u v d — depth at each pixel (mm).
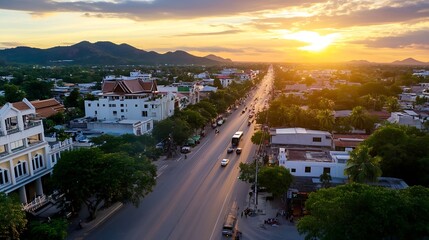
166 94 110062
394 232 32781
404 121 94062
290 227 48500
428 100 133250
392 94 160375
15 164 50750
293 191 52688
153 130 86188
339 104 129875
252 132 109438
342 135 82500
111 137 68750
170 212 53344
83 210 53594
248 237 45875
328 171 57281
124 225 49094
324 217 34844
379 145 63625
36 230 38406
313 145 76125
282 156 61000
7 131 49906
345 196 34844
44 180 56312
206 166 75812
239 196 59375
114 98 102250
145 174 51219
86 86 198875
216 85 191625
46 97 157500
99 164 48656
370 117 94688
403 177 57969
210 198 58656
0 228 34281
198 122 99625
